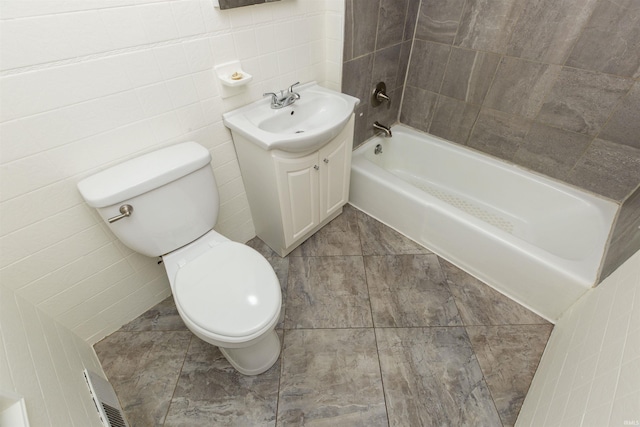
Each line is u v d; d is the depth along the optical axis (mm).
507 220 1918
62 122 943
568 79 1475
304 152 1360
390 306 1527
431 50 1894
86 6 860
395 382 1255
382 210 1941
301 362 1322
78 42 886
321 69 1673
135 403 1219
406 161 2318
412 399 1206
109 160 1093
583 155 1590
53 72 875
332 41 1553
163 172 1075
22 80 833
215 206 1312
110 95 1008
